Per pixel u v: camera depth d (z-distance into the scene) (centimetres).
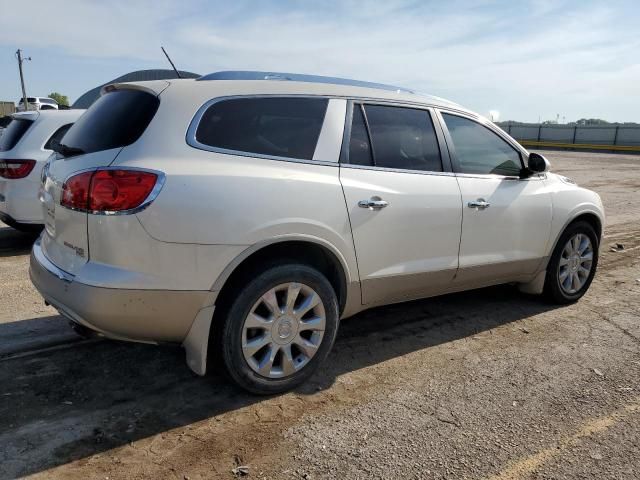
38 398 319
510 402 330
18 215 649
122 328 288
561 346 414
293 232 312
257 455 273
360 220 343
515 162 454
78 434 285
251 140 317
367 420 307
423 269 383
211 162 298
